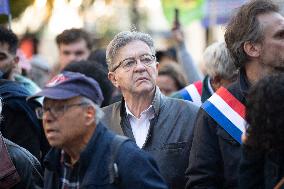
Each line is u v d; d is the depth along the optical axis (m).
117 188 3.80
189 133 4.81
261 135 3.62
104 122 5.01
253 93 3.67
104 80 6.03
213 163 4.37
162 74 7.80
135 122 4.93
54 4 15.42
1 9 7.77
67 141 3.85
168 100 4.96
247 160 3.91
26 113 5.68
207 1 10.69
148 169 3.83
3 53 6.34
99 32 16.88
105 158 3.83
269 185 3.75
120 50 4.89
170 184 4.76
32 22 15.36
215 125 4.41
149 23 17.92
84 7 16.06
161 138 4.83
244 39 4.46
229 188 4.32
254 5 4.48
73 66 6.06
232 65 5.55
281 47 4.40
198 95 6.22
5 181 4.45
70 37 8.34
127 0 17.20
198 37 24.97
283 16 4.59
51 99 3.84
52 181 4.03
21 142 5.66
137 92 4.85
